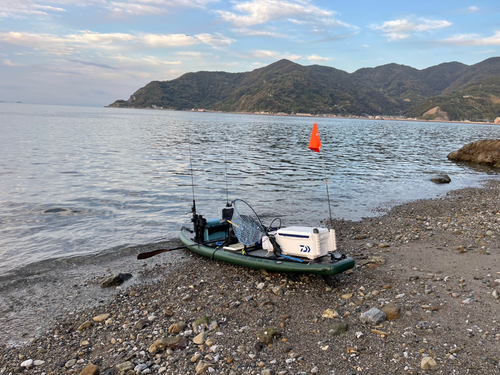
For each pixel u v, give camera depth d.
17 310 6.31
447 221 11.38
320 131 85.44
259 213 13.14
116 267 8.32
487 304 5.46
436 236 9.62
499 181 21.39
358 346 4.62
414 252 8.38
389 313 5.29
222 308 6.02
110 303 6.56
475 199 15.38
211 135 56.72
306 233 6.55
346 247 9.23
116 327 5.63
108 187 17.05
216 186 17.86
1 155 26.64
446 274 6.85
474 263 7.29
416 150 42.28
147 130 64.25
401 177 22.23
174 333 5.27
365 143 51.44
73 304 6.54
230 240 8.12
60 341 5.29
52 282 7.50
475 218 11.41
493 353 4.23
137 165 23.98
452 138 70.81
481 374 3.88
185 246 8.59
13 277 7.72
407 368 4.08
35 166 22.44
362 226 11.41
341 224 11.71
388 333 4.85
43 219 11.93
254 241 7.51
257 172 22.56
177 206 13.89
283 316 5.57
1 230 10.72
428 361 4.09
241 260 7.28
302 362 4.36
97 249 9.41
